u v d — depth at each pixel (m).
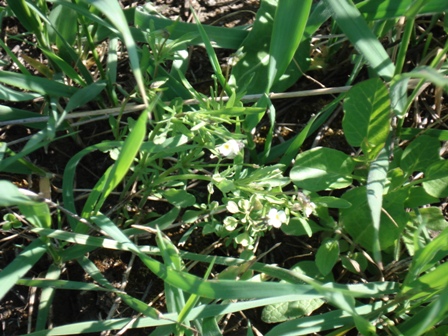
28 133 0.27
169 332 0.21
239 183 0.21
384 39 0.29
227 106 0.21
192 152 0.22
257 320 0.24
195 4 0.31
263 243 0.25
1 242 0.25
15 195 0.17
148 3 0.28
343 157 0.23
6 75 0.22
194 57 0.30
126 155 0.17
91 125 0.27
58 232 0.20
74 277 0.24
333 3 0.22
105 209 0.25
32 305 0.23
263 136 0.28
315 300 0.22
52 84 0.24
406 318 0.22
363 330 0.19
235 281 0.18
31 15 0.25
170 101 0.26
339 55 0.29
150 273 0.24
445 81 0.15
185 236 0.23
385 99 0.22
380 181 0.21
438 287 0.19
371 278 0.24
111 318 0.23
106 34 0.26
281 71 0.24
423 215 0.24
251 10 0.31
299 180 0.23
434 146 0.24
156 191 0.23
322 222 0.24
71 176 0.22
